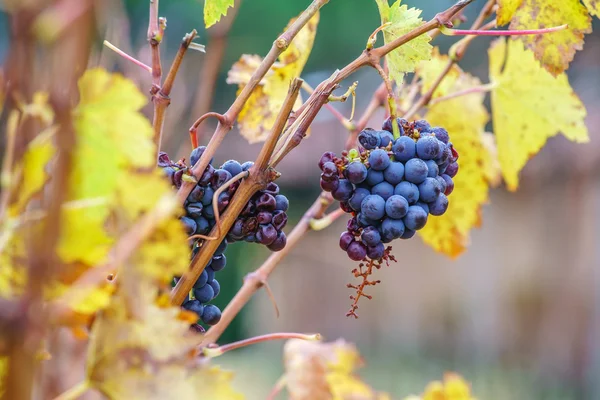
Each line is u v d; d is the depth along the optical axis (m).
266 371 4.62
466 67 3.51
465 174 1.38
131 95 0.91
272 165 1.04
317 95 1.04
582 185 4.50
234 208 1.03
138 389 0.92
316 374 1.31
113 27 1.25
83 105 0.91
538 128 1.36
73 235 0.90
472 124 1.37
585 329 4.79
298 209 4.61
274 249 1.06
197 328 1.05
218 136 1.04
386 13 1.10
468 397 1.35
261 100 1.25
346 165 1.04
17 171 0.91
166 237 0.92
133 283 0.93
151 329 0.93
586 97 3.89
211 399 0.93
